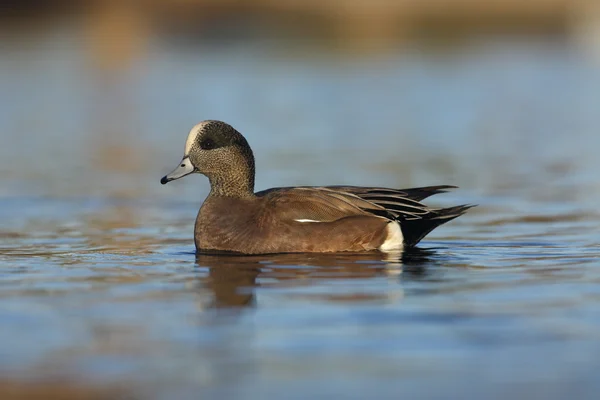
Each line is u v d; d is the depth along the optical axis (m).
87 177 20.84
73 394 7.18
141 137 27.33
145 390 7.25
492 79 40.56
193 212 16.72
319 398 7.07
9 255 12.62
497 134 27.20
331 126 29.03
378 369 7.63
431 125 29.27
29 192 18.83
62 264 11.91
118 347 8.24
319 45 50.38
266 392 7.19
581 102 34.03
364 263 11.71
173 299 9.89
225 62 45.56
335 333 8.55
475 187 18.89
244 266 11.62
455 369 7.61
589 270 11.20
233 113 31.75
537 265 11.56
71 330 8.75
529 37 53.75
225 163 13.02
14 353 8.11
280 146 25.06
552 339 8.29
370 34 52.69
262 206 12.77
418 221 12.60
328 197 12.64
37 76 41.28
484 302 9.59
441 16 56.31
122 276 11.09
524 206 16.66
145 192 19.03
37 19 53.22
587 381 7.31
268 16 53.91
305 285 10.46
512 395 7.07
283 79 40.59
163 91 37.31
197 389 7.26
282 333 8.57
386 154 23.59
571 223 14.91
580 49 49.09
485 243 13.28
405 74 42.25
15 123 30.27
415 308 9.35
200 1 53.81
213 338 8.46
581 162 22.02
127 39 50.50
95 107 33.72
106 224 15.41
